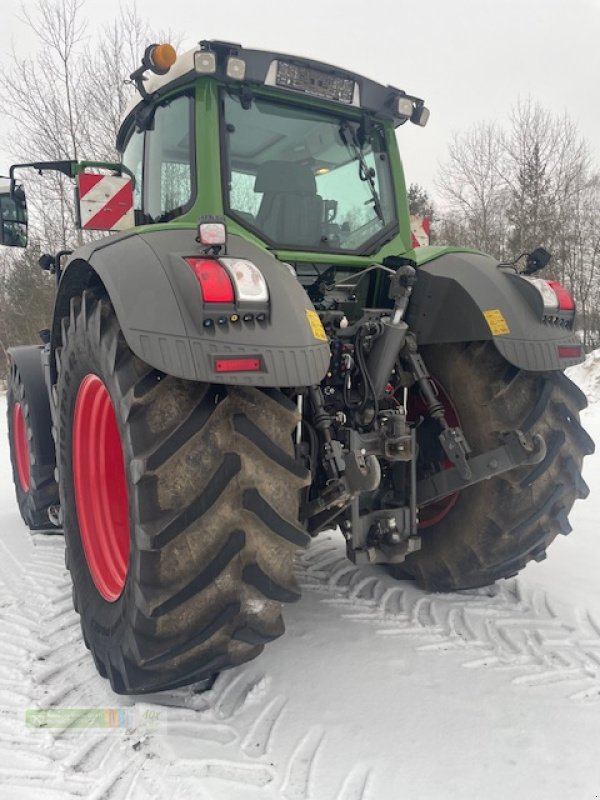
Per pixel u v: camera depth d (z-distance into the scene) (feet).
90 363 7.23
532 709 6.48
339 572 10.31
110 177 9.70
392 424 7.80
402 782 5.43
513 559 8.66
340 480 7.06
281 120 8.45
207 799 5.25
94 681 7.30
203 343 5.65
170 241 6.46
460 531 8.84
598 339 68.03
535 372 8.22
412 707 6.52
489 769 5.59
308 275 8.45
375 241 9.10
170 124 8.49
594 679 7.05
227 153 7.95
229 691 6.89
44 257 11.76
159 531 5.69
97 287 7.35
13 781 5.57
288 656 7.60
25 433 13.12
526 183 71.97
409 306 8.86
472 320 8.16
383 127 9.43
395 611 8.86
